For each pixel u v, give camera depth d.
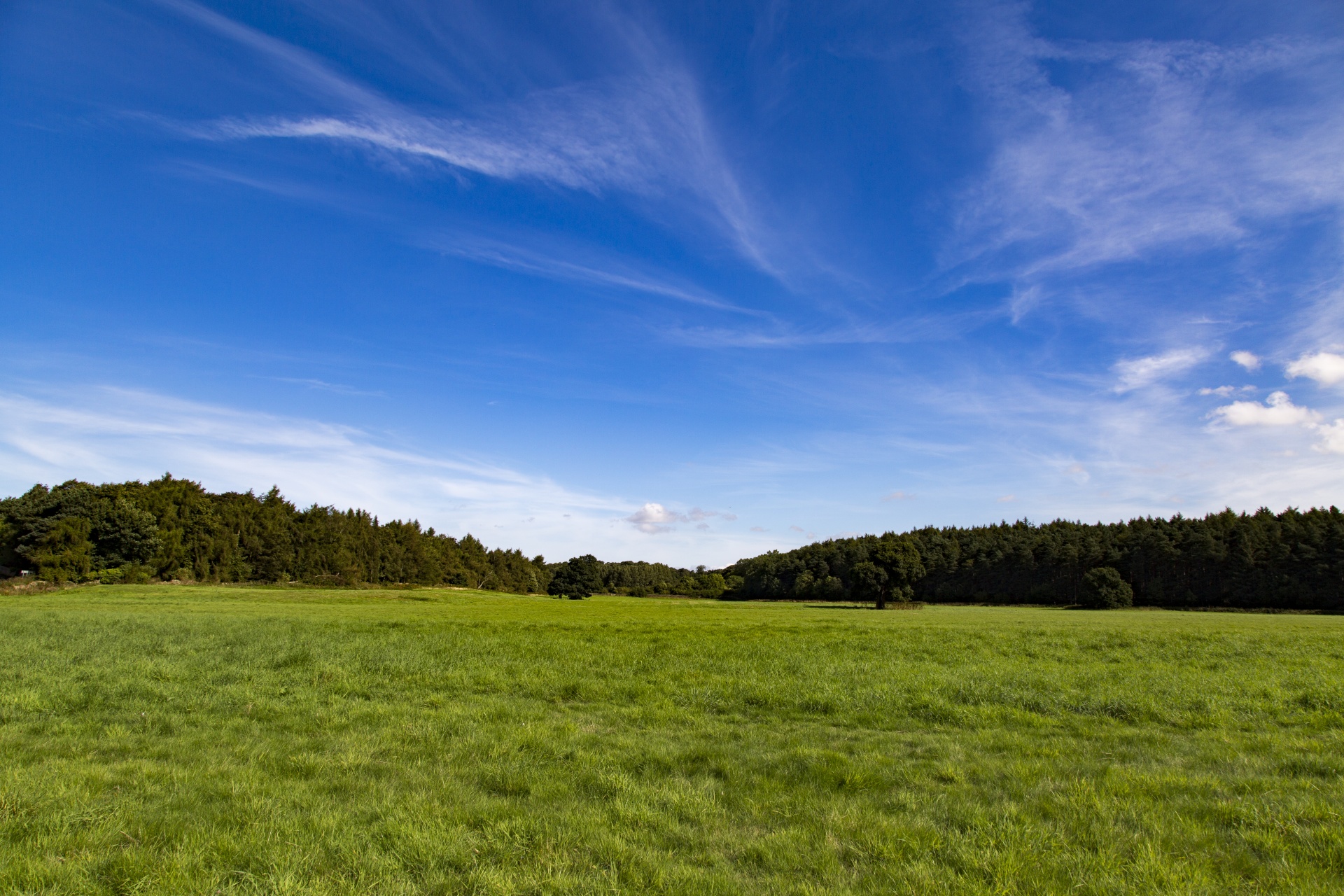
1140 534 111.81
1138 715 13.80
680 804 8.19
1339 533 89.00
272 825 7.23
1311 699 14.95
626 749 10.97
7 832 6.88
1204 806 8.01
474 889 5.89
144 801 8.05
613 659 21.62
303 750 10.52
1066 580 113.75
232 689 15.32
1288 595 90.88
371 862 6.32
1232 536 100.88
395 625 34.72
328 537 118.12
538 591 182.75
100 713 12.95
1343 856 6.50
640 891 5.86
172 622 31.45
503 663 20.36
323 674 17.69
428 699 14.96
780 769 9.85
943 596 127.38
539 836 7.05
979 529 151.25
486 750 10.72
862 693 15.61
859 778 9.27
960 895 5.77
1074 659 22.92
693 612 71.69
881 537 156.88
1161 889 5.88
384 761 10.11
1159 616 70.56
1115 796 8.49
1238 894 5.89
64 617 33.19
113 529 82.69
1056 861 6.43
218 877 5.98
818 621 51.28
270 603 59.88
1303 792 8.68
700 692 16.09
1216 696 15.17
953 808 8.05
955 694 15.72
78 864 6.14
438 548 157.25
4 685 14.98
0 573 81.62
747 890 5.97
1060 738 12.09
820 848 6.83
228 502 112.50
